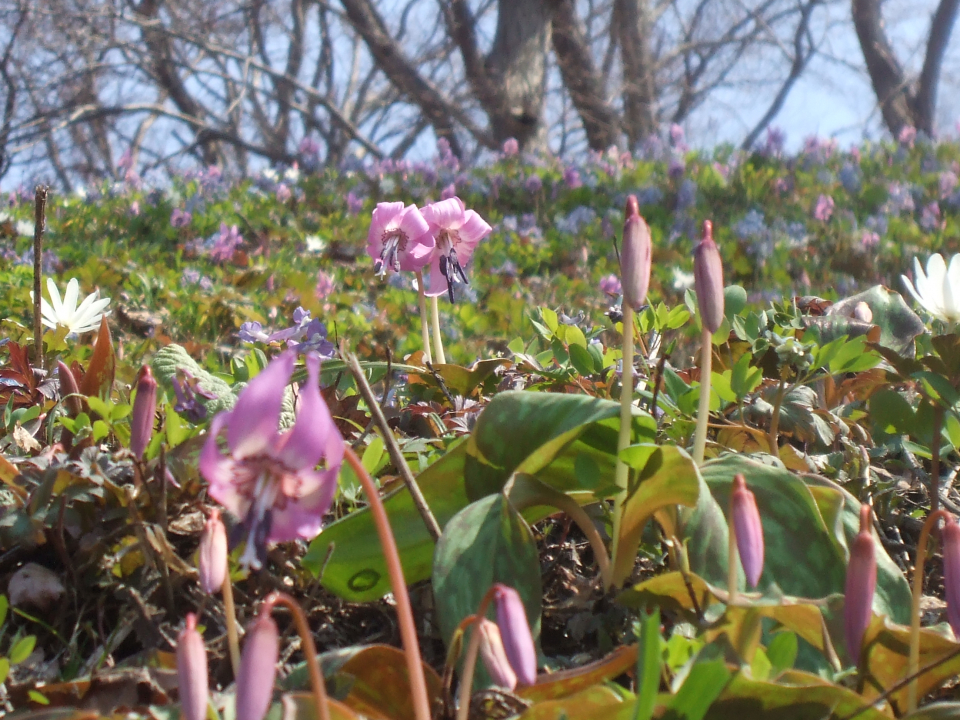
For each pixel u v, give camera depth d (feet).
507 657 1.16
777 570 1.50
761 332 2.68
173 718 1.25
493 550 1.47
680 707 1.16
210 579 1.18
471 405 2.73
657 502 1.54
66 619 1.71
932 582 1.92
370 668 1.33
